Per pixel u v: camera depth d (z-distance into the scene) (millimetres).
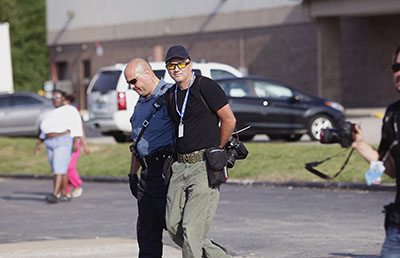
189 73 17359
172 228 17656
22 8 132000
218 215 31375
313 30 93750
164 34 110875
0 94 72750
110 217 32250
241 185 40750
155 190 18562
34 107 72438
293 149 46938
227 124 17281
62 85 112250
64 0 125750
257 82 53312
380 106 90438
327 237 25797
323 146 47156
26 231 29656
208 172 17141
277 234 26719
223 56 103750
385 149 12805
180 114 17359
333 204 32844
